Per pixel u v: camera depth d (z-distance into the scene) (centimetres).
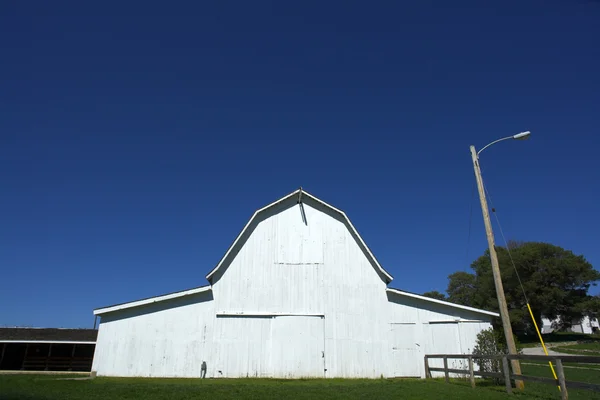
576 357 1121
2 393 1235
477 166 1867
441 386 1616
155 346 1973
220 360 1994
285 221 2259
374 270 2206
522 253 7000
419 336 2117
